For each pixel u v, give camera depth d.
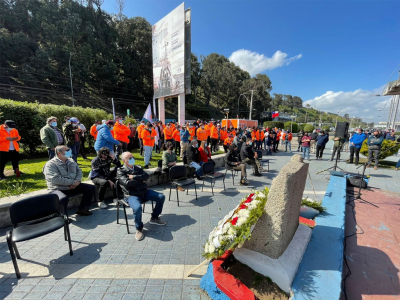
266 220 2.19
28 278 2.27
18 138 5.14
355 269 2.46
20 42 30.50
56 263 2.53
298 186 2.23
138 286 2.18
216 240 2.12
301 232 2.63
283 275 1.97
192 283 2.23
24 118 7.99
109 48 39.69
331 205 3.90
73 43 34.56
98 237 3.14
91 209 4.17
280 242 2.11
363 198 4.90
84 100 35.88
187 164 6.29
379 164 9.34
